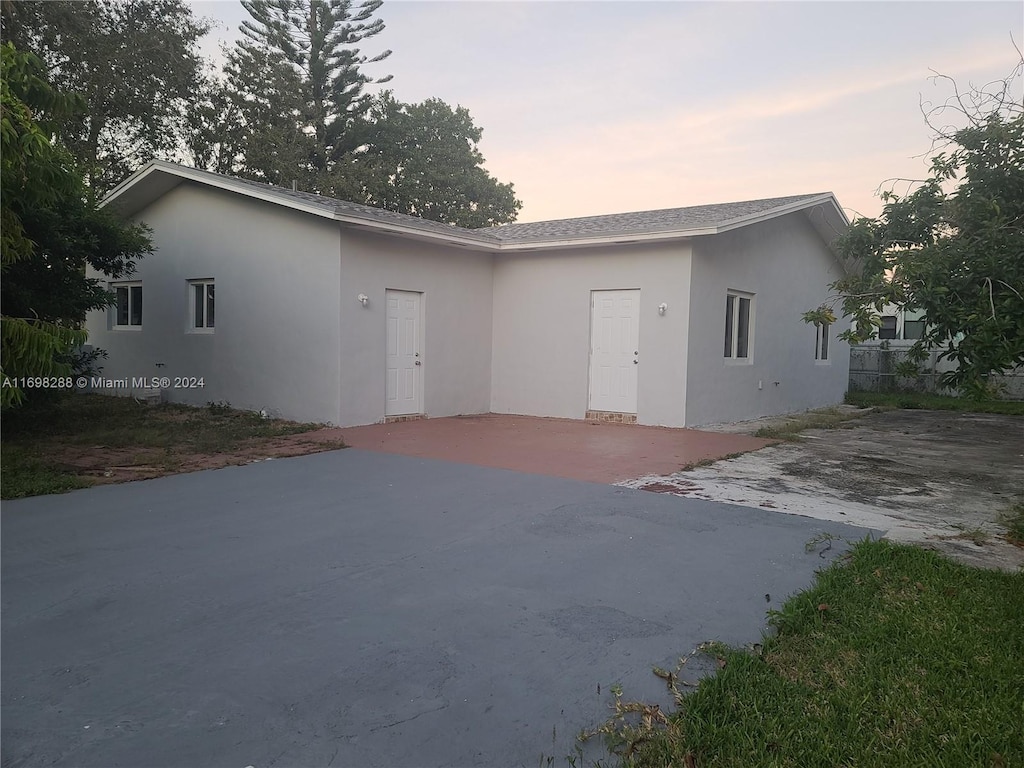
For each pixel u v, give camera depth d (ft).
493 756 8.00
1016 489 22.85
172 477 22.84
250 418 36.47
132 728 8.39
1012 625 11.61
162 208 42.14
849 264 52.65
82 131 67.46
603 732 8.41
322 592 12.91
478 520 17.85
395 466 24.95
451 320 40.47
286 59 99.04
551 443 30.53
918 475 25.09
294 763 7.77
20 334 15.26
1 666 9.95
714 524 17.69
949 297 16.67
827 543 16.20
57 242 29.84
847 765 8.00
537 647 10.76
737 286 40.01
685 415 35.99
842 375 56.39
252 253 37.55
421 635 11.12
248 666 10.03
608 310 38.88
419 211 110.11
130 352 45.03
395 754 7.98
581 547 15.71
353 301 34.60
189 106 81.00
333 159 104.12
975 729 8.64
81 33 63.36
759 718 8.80
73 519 17.66
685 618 11.95
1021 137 16.93
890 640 11.14
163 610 12.01
